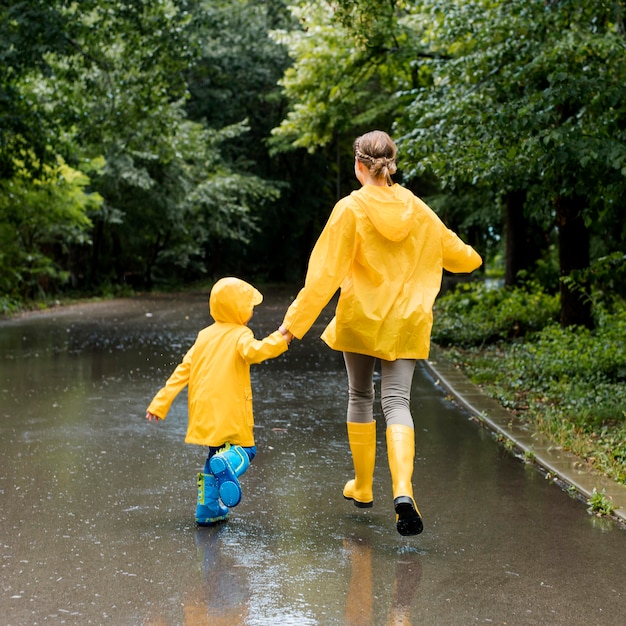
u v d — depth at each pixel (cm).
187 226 3369
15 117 1723
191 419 480
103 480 583
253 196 3653
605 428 712
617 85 803
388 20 1584
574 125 835
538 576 405
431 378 1091
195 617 354
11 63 1545
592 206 871
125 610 361
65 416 816
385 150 462
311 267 450
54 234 2600
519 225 1873
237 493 457
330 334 475
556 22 893
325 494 552
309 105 1900
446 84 1055
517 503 531
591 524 489
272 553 435
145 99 1831
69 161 1944
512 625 349
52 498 537
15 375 1086
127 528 477
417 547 446
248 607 365
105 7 1700
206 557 428
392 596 378
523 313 1490
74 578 398
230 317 486
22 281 2434
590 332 1162
